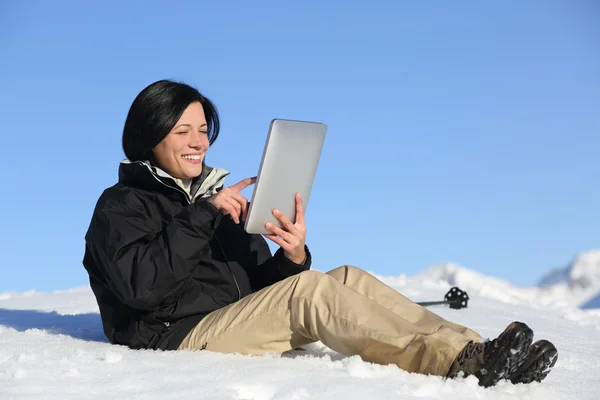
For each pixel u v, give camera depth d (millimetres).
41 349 3951
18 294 8750
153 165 4266
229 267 4172
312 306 3613
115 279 3770
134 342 3994
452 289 7586
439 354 3311
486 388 3234
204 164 4434
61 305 7336
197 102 4277
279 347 3811
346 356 3652
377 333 3430
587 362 4418
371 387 3146
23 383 3150
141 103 4164
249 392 3125
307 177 4020
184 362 3559
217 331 3842
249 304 3816
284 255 4176
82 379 3244
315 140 3977
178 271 3754
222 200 3834
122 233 3803
